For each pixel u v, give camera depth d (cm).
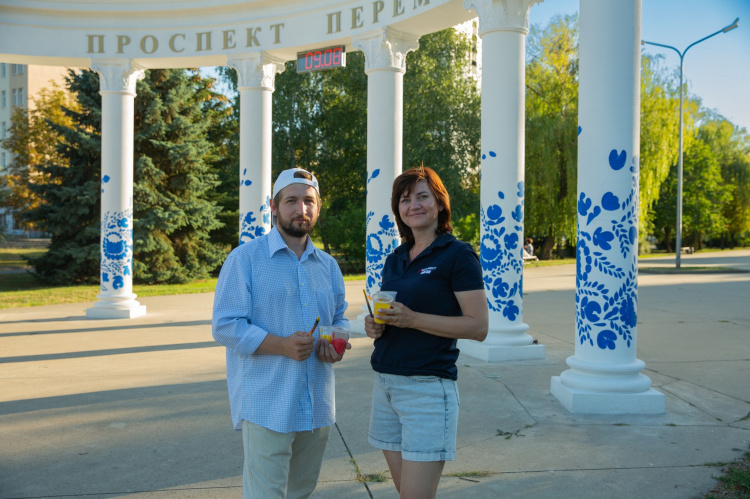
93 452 447
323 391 286
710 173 4644
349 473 407
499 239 781
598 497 369
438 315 278
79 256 1988
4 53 1110
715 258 3619
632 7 554
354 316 1160
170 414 543
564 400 567
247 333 263
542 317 1184
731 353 812
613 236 558
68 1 1102
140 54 1125
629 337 564
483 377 677
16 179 3023
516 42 780
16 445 462
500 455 441
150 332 1003
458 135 2795
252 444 267
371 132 971
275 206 288
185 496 371
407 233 309
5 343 904
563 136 2902
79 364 758
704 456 437
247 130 1079
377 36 950
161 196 2089
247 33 1070
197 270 2261
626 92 554
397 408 282
